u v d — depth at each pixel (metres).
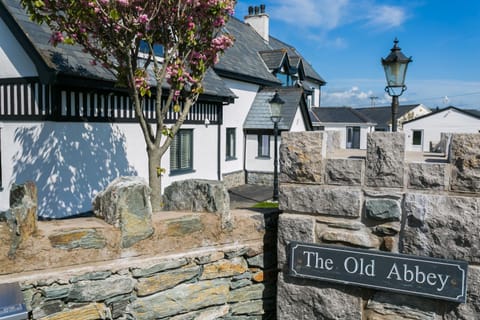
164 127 5.79
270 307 3.80
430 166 2.96
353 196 3.21
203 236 3.42
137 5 5.02
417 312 3.02
